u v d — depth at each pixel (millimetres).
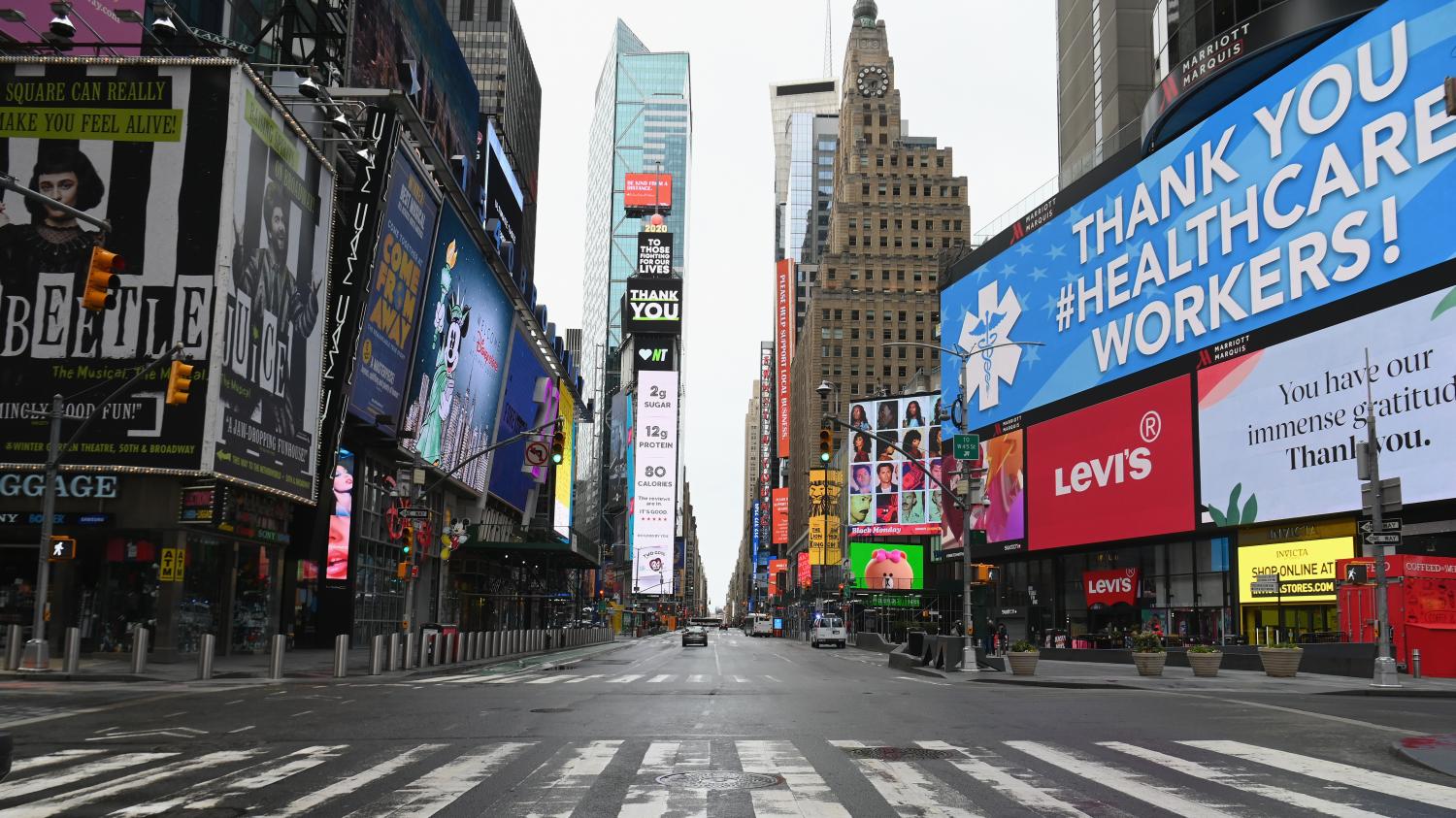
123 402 32656
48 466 27766
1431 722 17797
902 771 11969
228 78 34219
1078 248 63812
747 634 179125
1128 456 57438
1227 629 50094
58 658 32031
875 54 173375
